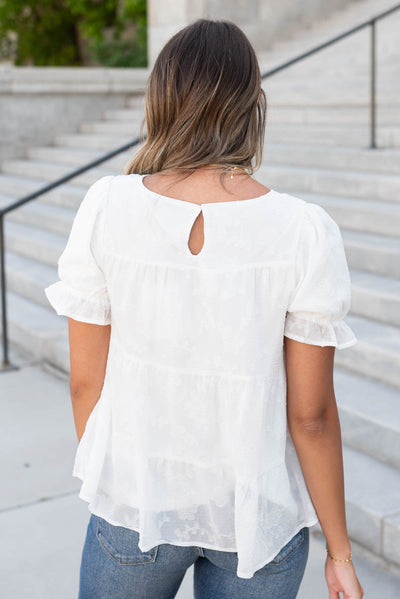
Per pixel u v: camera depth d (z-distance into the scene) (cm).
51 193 798
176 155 126
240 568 122
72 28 1811
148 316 124
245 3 1045
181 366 123
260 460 123
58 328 532
